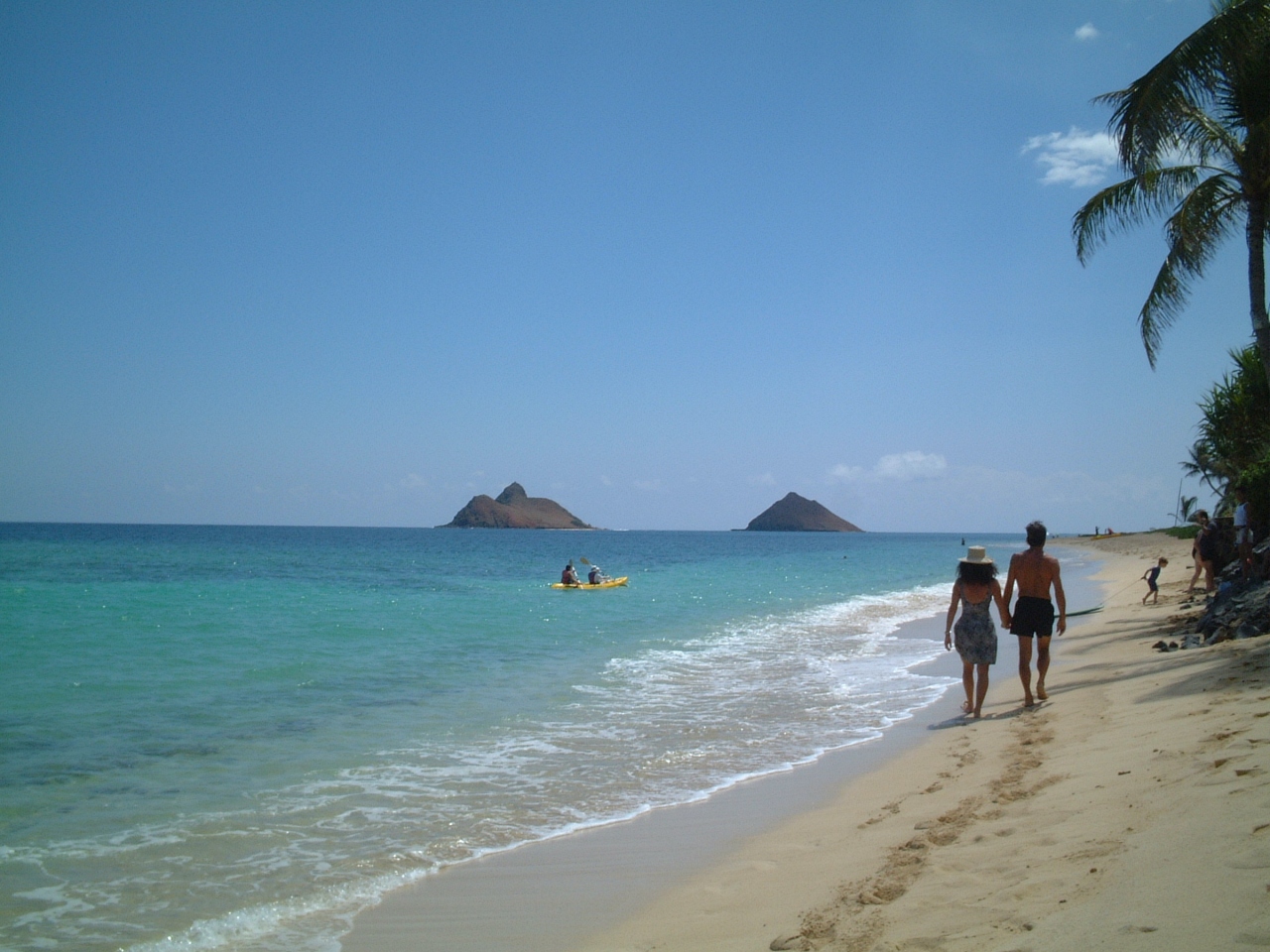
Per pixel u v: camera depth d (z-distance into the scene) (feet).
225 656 45.78
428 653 48.88
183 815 20.84
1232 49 36.68
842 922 12.76
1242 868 10.82
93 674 39.55
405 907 15.81
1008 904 11.90
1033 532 30.40
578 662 45.98
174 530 641.81
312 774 24.52
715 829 19.88
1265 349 40.42
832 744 28.07
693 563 200.34
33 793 22.21
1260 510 51.19
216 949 14.17
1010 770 20.90
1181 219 44.01
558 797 22.57
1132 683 29.63
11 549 203.51
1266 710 20.38
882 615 75.46
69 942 14.30
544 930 14.71
